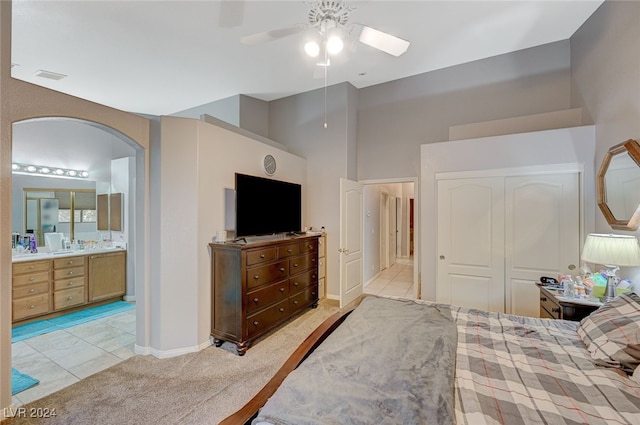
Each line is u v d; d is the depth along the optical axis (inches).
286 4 101.2
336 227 175.8
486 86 148.4
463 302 132.2
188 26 112.8
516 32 124.0
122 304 165.3
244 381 89.1
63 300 145.2
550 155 116.6
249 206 125.3
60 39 119.6
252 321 110.0
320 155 180.4
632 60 87.5
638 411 39.8
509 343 61.9
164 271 103.7
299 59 139.9
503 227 124.8
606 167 98.3
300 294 142.6
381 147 177.5
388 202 276.4
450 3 103.7
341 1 89.5
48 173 159.5
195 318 108.0
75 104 85.1
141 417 73.3
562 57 132.5
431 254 141.0
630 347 52.1
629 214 86.6
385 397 40.2
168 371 94.5
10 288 72.9
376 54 140.4
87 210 174.9
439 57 145.2
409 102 168.6
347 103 171.9
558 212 115.1
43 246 157.5
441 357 52.1
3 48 70.2
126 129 98.8
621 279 90.0
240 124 181.8
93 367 97.1
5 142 70.6
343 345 56.1
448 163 135.9
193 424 71.2
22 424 70.5
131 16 105.9
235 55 135.3
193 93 179.6
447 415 37.2
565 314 84.9
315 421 35.7
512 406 41.0
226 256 109.3
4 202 70.6
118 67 144.8
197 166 109.2
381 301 87.6
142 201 105.3
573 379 48.3
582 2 104.0
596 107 109.0
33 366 97.9
